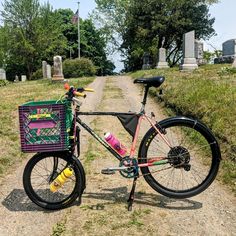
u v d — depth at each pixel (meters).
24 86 10.83
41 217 2.33
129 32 24.41
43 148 2.27
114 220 2.20
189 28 22.88
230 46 13.56
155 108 5.64
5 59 30.45
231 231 2.08
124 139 3.90
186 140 2.93
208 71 8.98
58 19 29.89
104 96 7.34
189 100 4.78
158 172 2.68
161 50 15.84
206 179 2.41
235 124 3.48
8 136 4.13
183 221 2.20
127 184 2.75
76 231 2.10
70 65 19.23
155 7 22.56
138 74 12.67
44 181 2.63
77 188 2.38
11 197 2.65
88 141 3.94
